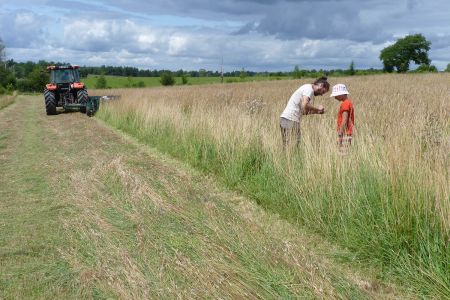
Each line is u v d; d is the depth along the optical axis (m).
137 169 7.99
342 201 5.02
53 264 4.37
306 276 3.69
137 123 13.73
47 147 11.42
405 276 3.93
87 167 8.51
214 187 7.16
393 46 85.50
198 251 4.25
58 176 7.88
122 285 3.76
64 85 22.86
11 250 4.73
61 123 17.72
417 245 4.11
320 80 7.07
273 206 5.97
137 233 4.78
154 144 11.30
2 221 5.68
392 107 9.59
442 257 3.85
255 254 4.08
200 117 10.20
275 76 79.12
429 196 4.14
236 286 3.60
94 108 20.25
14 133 14.80
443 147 4.75
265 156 7.25
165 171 8.10
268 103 13.12
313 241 4.95
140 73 106.31
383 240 4.34
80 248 4.66
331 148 5.70
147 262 4.13
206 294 3.54
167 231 4.80
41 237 5.09
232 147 7.80
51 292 3.85
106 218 5.42
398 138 5.18
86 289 3.84
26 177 8.00
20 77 95.75
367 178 4.97
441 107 8.95
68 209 5.96
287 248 4.14
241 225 4.95
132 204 5.80
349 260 4.42
